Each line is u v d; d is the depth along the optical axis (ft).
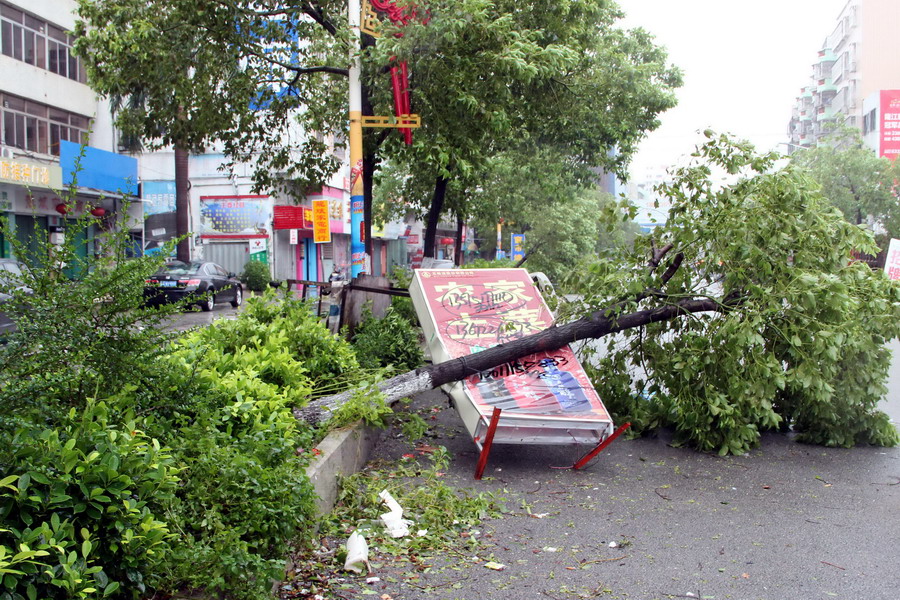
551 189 60.75
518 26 42.78
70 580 8.68
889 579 14.34
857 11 231.09
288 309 28.40
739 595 13.62
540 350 23.75
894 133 180.45
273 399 18.01
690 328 24.82
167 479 11.07
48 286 12.16
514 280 27.45
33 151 81.71
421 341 40.24
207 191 110.52
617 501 19.21
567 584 14.05
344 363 24.93
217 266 79.92
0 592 8.44
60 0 84.17
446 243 203.31
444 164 40.06
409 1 36.60
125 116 46.42
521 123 52.29
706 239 23.73
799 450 24.68
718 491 20.13
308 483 14.06
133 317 12.89
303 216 113.09
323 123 55.93
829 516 18.04
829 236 23.75
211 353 20.31
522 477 21.34
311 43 52.31
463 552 15.61
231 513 12.51
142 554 10.17
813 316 23.06
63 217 12.96
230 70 43.01
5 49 77.00
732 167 24.00
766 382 23.16
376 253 164.35
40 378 11.76
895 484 20.85
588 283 25.73
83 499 9.82
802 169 24.17
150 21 38.99
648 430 26.27
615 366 27.02
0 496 9.20
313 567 14.23
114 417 12.62
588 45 50.96
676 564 15.06
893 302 23.59
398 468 21.48
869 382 24.36
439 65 39.42
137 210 91.61
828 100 268.62
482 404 21.75
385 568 14.56
